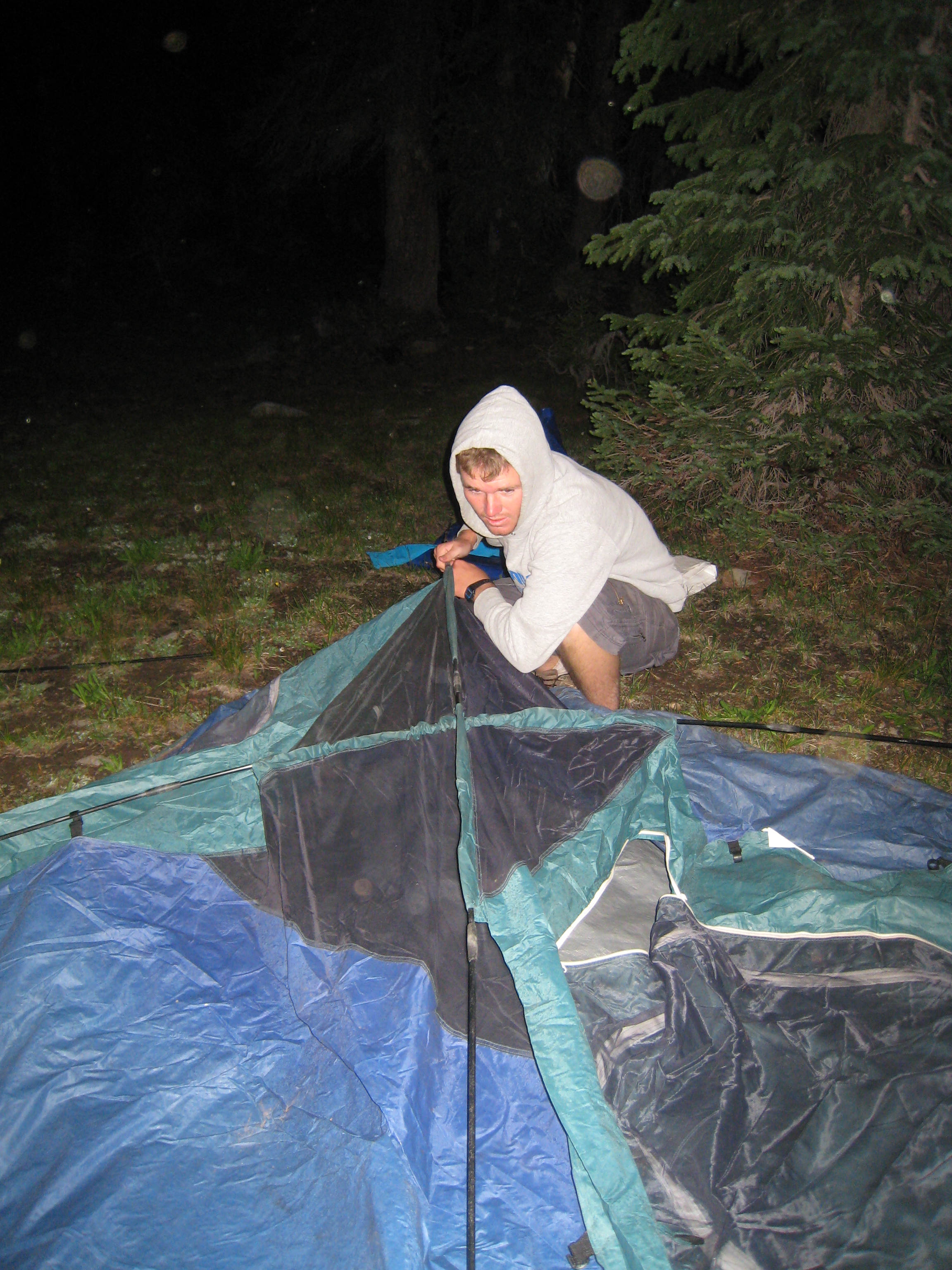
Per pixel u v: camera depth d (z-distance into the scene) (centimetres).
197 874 254
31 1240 174
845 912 225
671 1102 195
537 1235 177
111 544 614
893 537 528
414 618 297
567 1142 191
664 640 332
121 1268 168
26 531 638
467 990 215
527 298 1582
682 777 264
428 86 1494
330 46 1445
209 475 773
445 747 253
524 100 1490
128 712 392
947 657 432
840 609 480
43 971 226
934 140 522
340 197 2508
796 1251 170
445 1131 196
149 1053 209
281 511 670
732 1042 204
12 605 510
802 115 508
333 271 2220
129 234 2191
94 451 862
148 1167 186
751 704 400
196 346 1505
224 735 309
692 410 515
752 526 519
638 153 1664
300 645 459
